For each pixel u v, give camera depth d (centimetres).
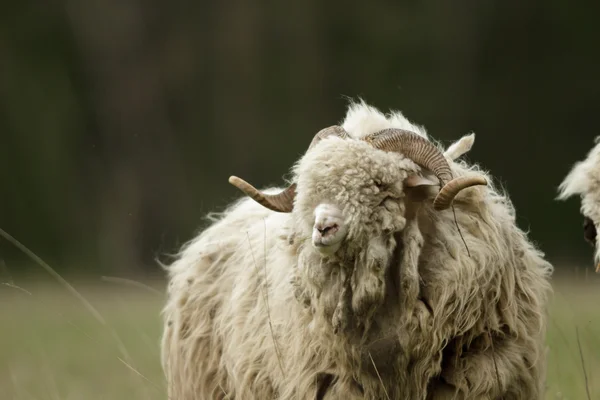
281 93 13888
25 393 3572
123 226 12812
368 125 2428
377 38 13888
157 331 5303
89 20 14375
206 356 2784
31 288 8312
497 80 13388
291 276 2320
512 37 13700
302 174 2258
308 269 2261
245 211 2925
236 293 2630
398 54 13700
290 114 13725
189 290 2888
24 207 13150
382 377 2281
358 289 2222
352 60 13825
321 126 13625
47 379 3747
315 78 13825
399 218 2212
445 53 13600
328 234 2164
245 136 13638
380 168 2217
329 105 13700
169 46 14475
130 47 14362
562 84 13312
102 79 14262
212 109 14000
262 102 13888
